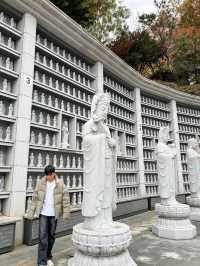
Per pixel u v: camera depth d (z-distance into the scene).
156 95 14.26
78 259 4.32
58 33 8.16
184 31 22.70
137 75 12.28
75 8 12.74
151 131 13.91
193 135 16.12
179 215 7.11
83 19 13.88
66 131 8.40
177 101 15.43
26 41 7.01
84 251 4.22
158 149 7.86
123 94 12.19
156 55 22.53
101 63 10.36
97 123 4.83
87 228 4.48
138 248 6.04
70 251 5.64
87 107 9.74
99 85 10.09
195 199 9.82
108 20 21.17
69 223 7.34
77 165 8.68
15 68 6.96
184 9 24.34
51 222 4.77
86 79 10.02
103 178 4.55
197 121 16.62
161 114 14.74
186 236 6.87
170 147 8.11
